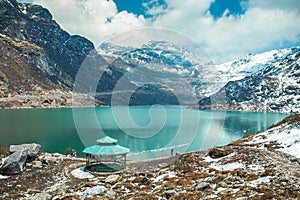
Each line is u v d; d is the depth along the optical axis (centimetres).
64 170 3397
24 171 3219
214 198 1416
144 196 1739
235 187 1591
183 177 2148
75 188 2370
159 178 2295
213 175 2072
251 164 2230
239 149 2984
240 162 2369
